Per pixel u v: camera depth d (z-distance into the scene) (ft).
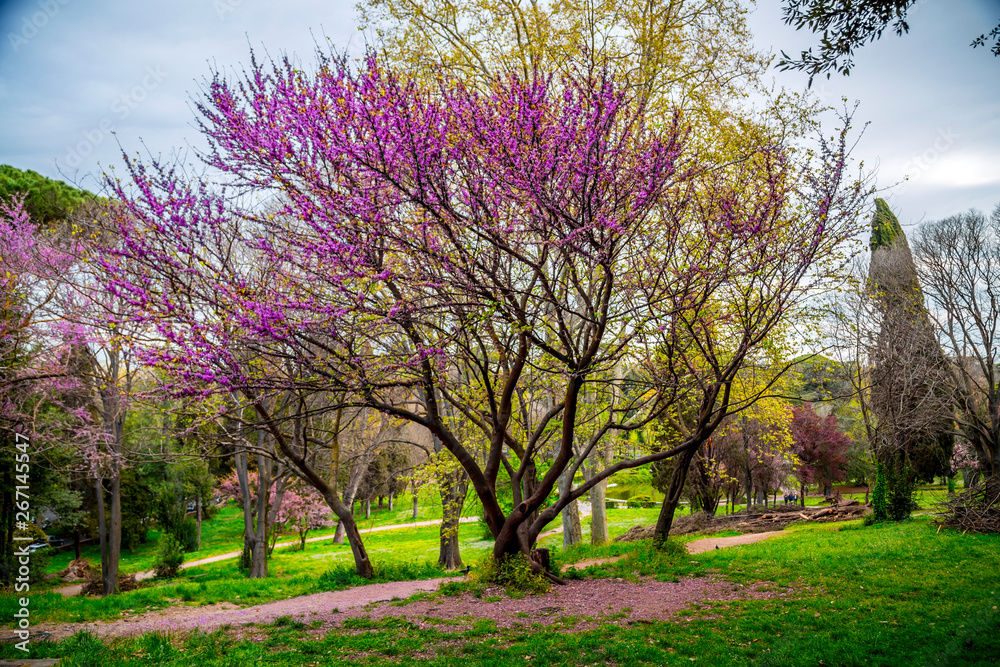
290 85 26.86
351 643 27.84
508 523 41.96
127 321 26.91
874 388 74.54
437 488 65.26
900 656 21.99
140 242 27.14
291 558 100.53
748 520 92.94
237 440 50.44
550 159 27.63
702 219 35.96
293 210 28.04
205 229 29.68
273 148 26.55
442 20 45.68
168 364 26.20
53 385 52.80
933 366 72.43
